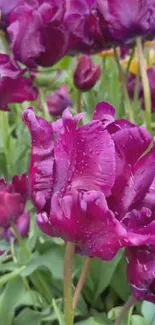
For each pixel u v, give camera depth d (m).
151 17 0.70
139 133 0.43
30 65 0.71
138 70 0.83
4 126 0.89
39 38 0.69
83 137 0.42
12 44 0.70
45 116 0.77
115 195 0.43
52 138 0.45
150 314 0.66
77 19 0.69
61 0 0.68
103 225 0.41
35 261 0.70
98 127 0.41
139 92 0.87
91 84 0.77
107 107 0.46
